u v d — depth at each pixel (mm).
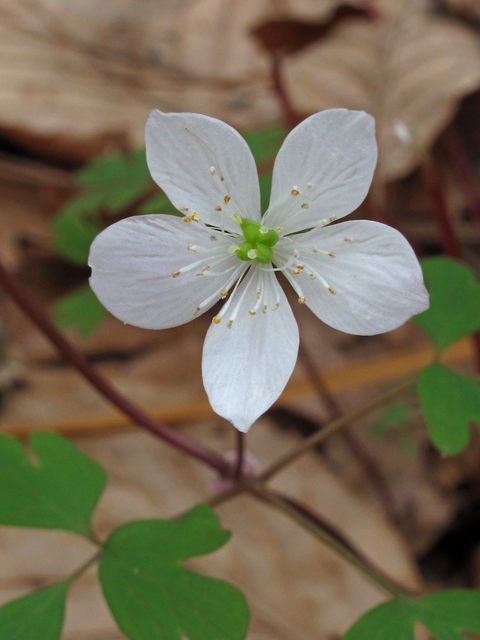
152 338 93
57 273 96
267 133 65
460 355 82
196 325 94
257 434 83
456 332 51
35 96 102
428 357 83
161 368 90
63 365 89
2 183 96
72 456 49
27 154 101
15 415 80
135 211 91
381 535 73
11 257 92
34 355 88
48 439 49
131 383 88
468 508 79
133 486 74
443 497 80
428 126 99
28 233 95
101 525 70
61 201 97
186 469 77
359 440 84
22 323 90
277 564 70
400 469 82
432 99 101
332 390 84
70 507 47
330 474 79
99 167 76
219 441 81
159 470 76
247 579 68
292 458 52
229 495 51
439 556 77
